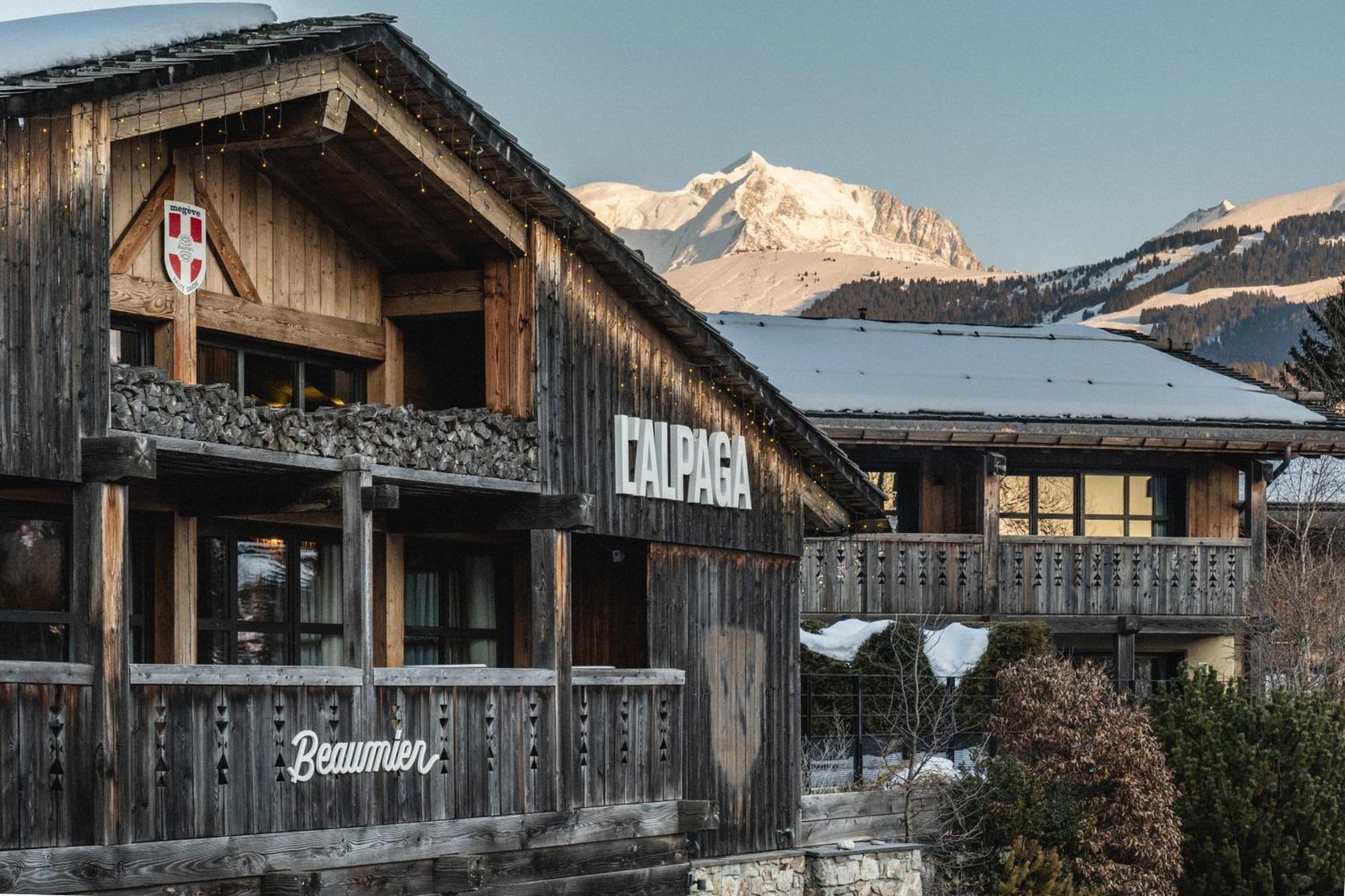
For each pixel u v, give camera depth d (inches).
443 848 650.8
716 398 825.5
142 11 612.7
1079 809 887.1
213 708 566.9
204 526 691.4
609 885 731.4
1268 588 1237.1
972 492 1200.8
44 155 527.2
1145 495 1262.3
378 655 749.9
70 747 522.0
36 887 505.7
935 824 901.2
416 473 652.1
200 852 557.6
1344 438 1233.4
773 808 847.7
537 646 709.3
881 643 1012.5
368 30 618.2
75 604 534.9
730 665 828.0
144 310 629.3
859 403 1169.4
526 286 714.2
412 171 675.4
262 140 632.4
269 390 710.5
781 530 870.4
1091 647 1247.5
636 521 764.6
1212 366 1390.3
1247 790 927.7
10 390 512.4
